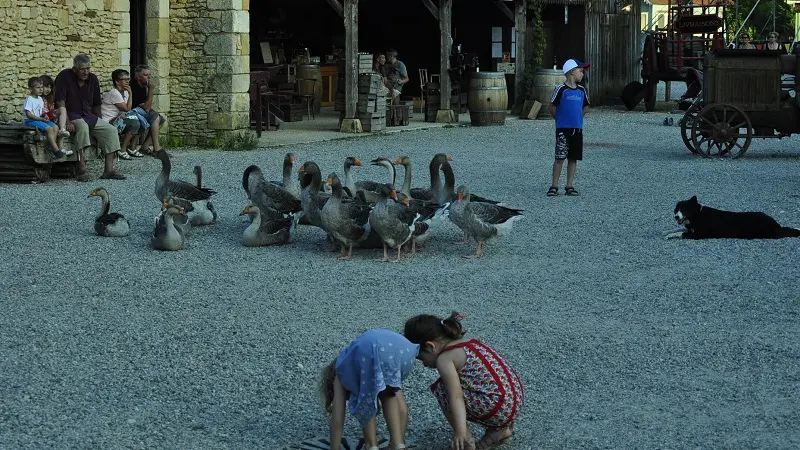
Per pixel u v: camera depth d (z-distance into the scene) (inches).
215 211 487.2
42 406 242.8
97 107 611.5
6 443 220.1
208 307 332.2
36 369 269.1
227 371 270.4
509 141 843.4
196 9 761.0
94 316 320.2
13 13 628.7
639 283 364.8
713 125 712.4
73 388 255.6
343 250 411.5
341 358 209.8
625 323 315.3
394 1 1182.3
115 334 301.1
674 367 274.2
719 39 1164.5
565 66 555.2
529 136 885.8
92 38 696.4
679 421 236.2
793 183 601.0
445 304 338.0
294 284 364.5
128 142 677.9
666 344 293.6
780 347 289.7
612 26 1235.2
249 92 823.1
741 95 707.4
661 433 229.1
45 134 576.7
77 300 339.0
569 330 307.6
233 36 756.6
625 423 235.3
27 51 642.8
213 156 709.9
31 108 576.4
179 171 635.5
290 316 322.7
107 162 600.7
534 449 221.3
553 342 295.6
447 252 421.4
